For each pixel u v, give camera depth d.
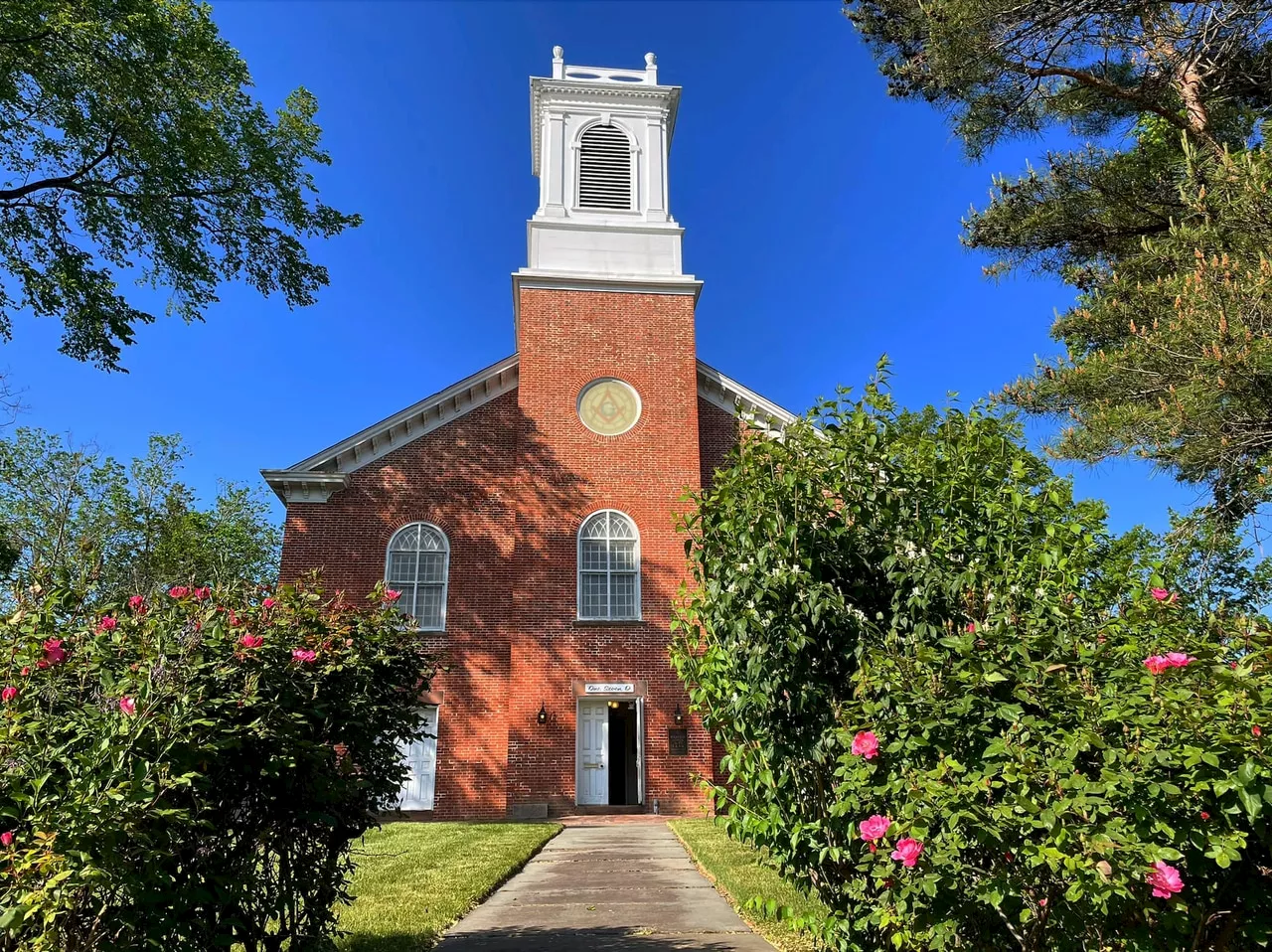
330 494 21.78
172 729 3.64
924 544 4.75
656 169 24.88
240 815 4.50
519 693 20.16
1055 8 11.89
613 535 21.53
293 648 4.91
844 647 4.59
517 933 7.68
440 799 19.64
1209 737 3.03
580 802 20.36
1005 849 3.22
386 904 8.59
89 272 16.94
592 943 7.26
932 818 3.31
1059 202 14.60
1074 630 4.01
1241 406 9.19
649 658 20.59
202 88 16.67
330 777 4.97
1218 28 11.80
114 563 31.50
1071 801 2.99
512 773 19.62
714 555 5.25
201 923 3.95
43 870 3.07
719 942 7.25
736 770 5.11
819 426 5.57
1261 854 3.26
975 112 13.69
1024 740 3.27
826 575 4.84
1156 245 12.47
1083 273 14.74
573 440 22.03
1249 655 3.42
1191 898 3.25
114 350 17.56
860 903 4.25
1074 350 14.80
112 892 3.42
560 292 23.08
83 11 14.61
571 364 22.58
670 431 22.36
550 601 20.81
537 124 26.66
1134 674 3.46
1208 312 9.41
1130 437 10.27
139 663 3.99
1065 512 5.00
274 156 17.83
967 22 12.20
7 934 3.17
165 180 16.80
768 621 4.53
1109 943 3.30
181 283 18.08
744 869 10.66
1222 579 7.29
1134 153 14.95
